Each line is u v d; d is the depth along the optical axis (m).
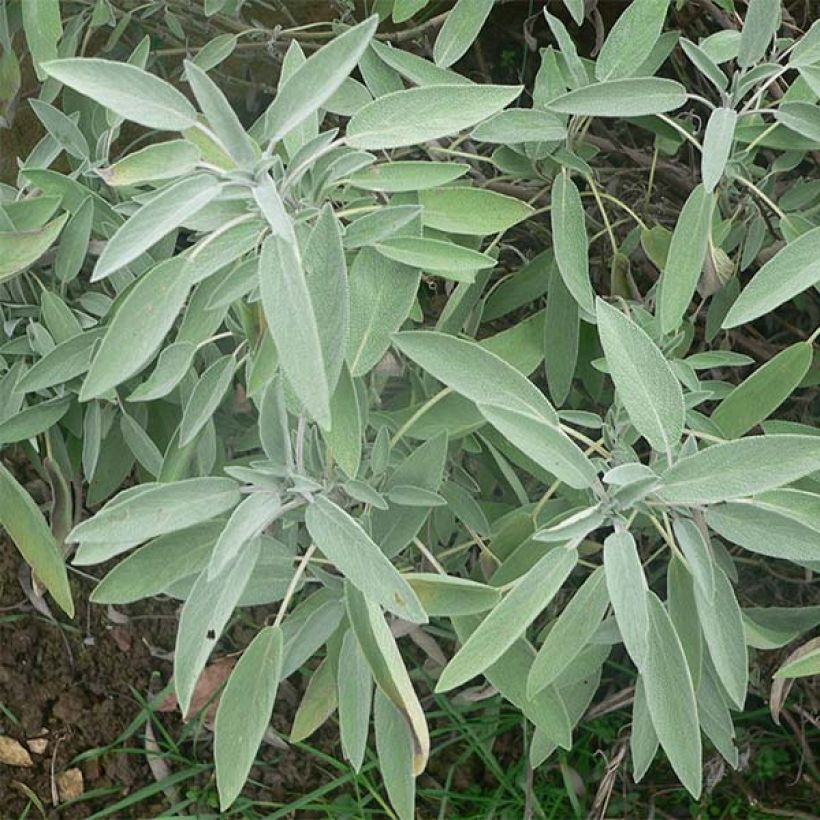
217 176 1.08
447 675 1.18
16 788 2.28
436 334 1.26
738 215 1.76
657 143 1.96
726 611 1.29
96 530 1.14
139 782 2.32
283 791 2.31
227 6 2.05
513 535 1.58
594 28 2.53
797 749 2.26
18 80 1.89
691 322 1.75
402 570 1.63
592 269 2.15
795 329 2.17
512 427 1.20
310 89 1.06
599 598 1.29
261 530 1.18
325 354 1.08
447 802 2.29
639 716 1.45
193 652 1.19
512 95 1.14
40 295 1.65
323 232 1.07
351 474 1.17
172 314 1.09
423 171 1.28
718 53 1.62
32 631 2.36
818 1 2.21
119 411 1.78
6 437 1.58
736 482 1.15
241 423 1.93
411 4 1.71
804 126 1.41
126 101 1.03
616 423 1.41
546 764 2.29
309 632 1.46
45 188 1.55
